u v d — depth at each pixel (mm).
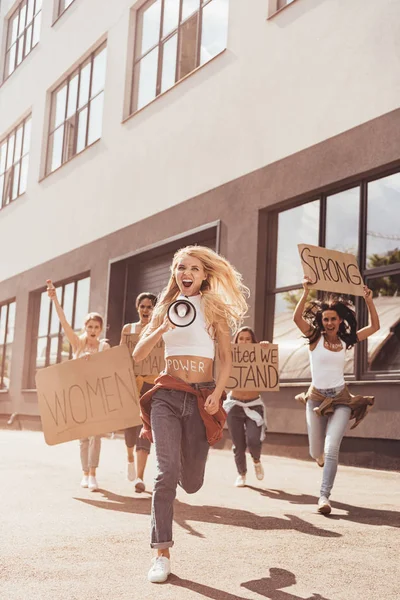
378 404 8836
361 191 9758
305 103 10633
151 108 14836
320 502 5559
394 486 7172
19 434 16078
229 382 7316
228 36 12547
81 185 17719
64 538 4652
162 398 4059
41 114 20875
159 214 14133
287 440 10281
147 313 7023
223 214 12141
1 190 23703
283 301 10969
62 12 20031
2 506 5855
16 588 3508
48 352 19109
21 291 20688
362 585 3650
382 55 9422
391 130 9164
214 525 5137
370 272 9500
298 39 10898
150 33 15719
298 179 10602
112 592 3467
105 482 7398
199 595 3439
